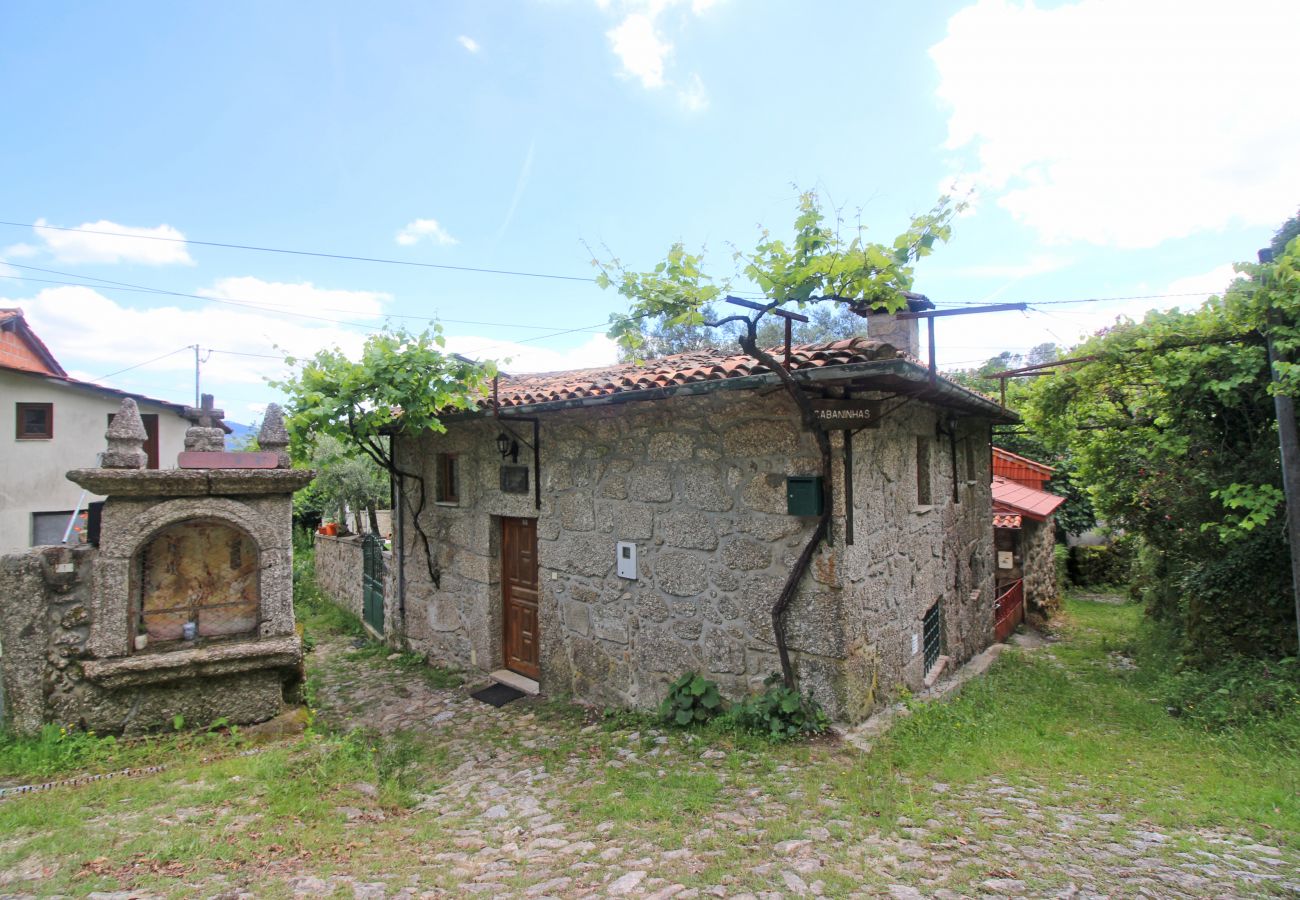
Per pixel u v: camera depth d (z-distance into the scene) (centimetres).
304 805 337
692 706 491
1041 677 681
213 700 454
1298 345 485
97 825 307
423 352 587
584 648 586
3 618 409
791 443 446
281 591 479
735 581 480
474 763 451
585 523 581
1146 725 514
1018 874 259
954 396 500
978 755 416
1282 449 519
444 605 745
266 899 244
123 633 430
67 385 1235
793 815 326
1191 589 634
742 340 372
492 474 675
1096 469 731
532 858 292
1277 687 509
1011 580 1003
